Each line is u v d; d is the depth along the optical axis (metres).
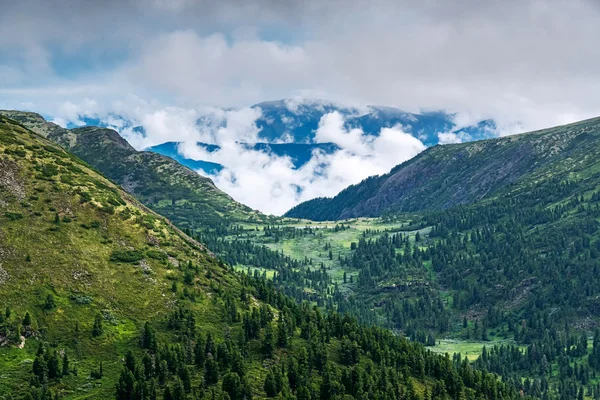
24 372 178.62
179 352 196.50
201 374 190.62
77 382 181.12
